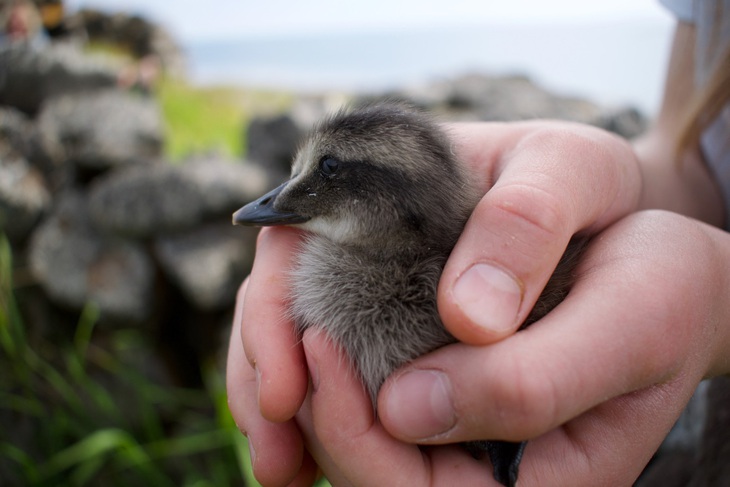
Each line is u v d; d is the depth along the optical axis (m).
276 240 0.18
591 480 0.15
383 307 0.16
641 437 0.15
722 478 0.19
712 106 0.20
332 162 0.18
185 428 0.37
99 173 0.43
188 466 0.34
